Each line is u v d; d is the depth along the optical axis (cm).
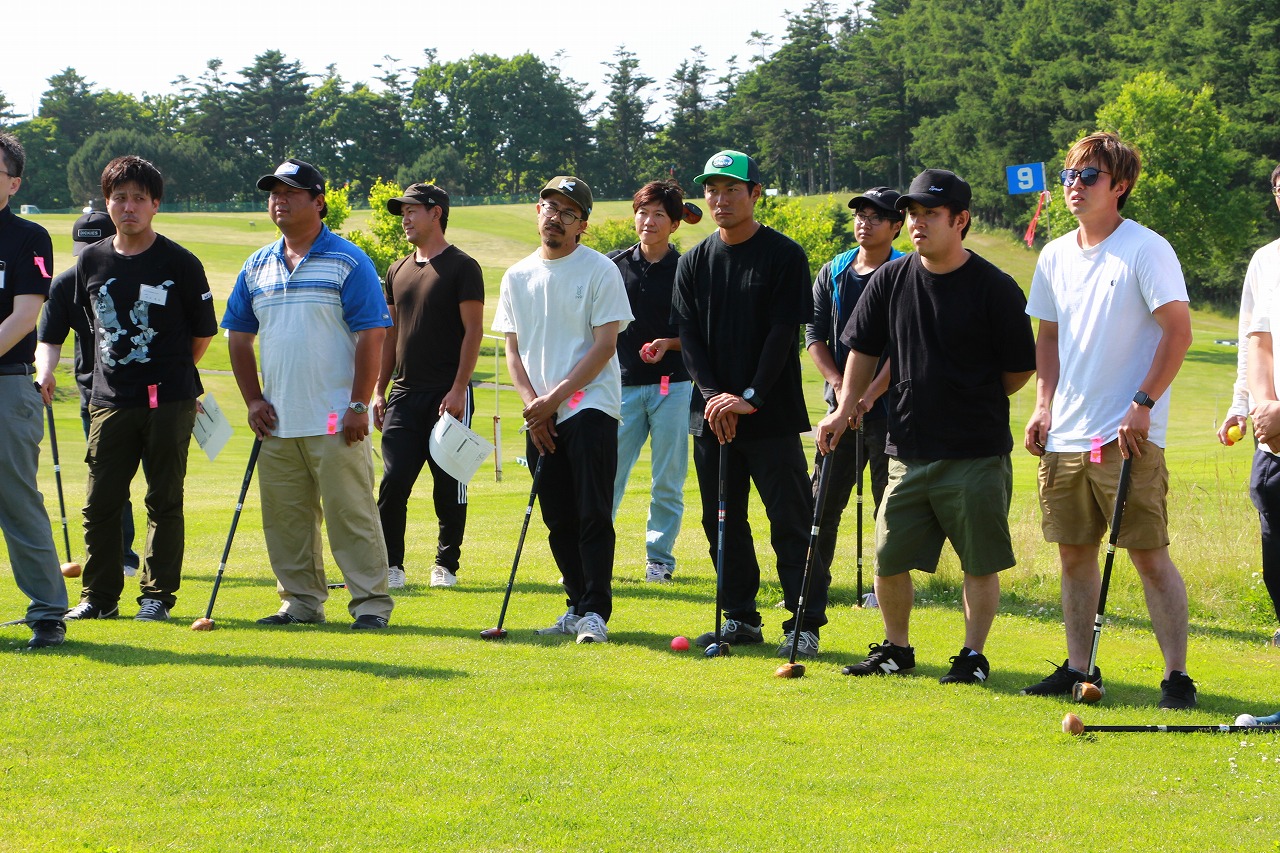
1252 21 10088
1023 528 1240
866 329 775
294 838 467
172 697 643
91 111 19188
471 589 1059
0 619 866
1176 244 8919
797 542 824
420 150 18838
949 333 728
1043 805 514
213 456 930
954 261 729
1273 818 502
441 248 1111
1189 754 586
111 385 882
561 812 495
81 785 517
